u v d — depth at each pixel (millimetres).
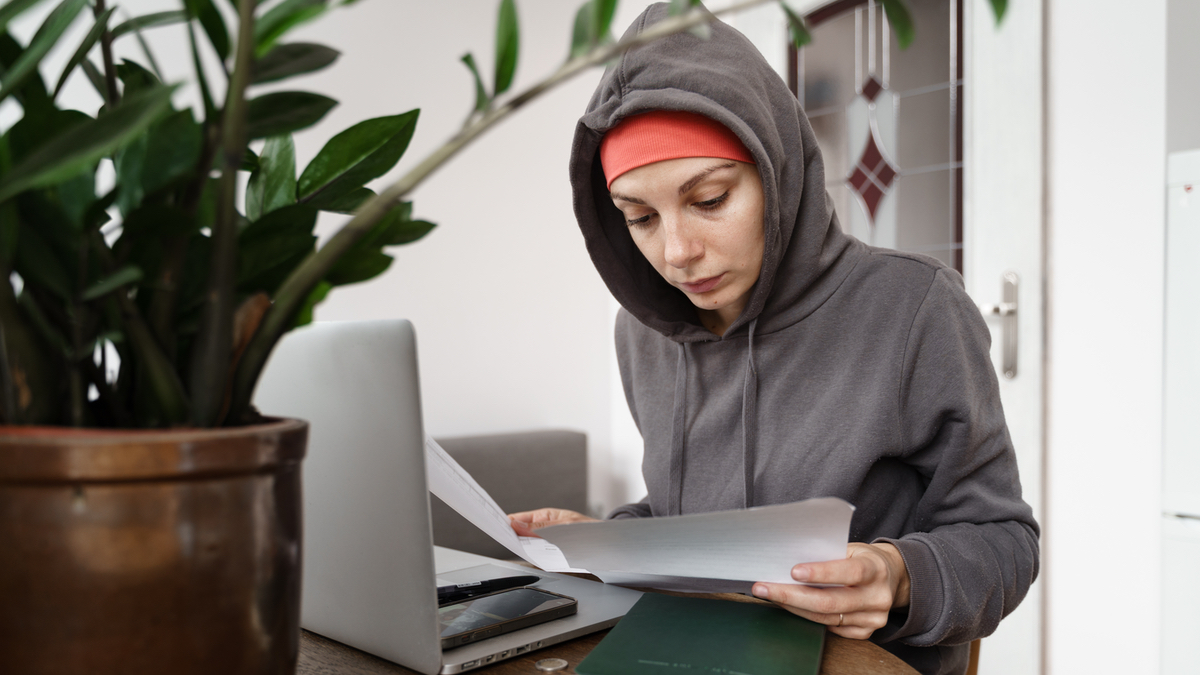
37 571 321
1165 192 1729
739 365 1027
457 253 2373
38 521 319
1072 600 1859
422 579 549
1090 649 1829
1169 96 1735
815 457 935
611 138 866
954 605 710
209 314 346
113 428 386
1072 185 1873
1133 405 1775
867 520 937
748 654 561
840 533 537
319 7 335
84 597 321
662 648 572
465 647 597
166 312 364
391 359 526
